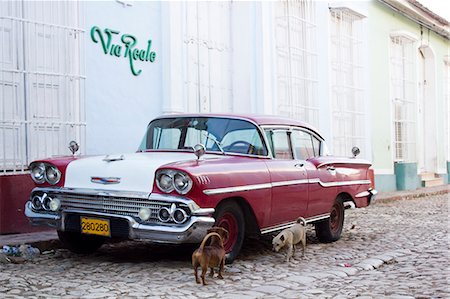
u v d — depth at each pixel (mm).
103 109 9125
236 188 5820
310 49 14031
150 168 5562
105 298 4715
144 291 4945
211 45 11742
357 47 16141
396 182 17703
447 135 21984
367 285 5371
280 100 12945
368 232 8938
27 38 7852
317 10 14352
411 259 6750
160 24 10164
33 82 7922
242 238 6074
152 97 9977
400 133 18484
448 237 8461
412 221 10406
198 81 11289
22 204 7469
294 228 6508
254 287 5195
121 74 9430
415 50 19344
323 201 7348
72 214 5867
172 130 6883
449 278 5656
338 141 15062
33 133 7789
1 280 5246
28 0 7961
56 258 6371
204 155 6305
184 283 5258
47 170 6031
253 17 12359
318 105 14164
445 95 21922
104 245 7230
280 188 6465
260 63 12289
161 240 5418
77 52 8500
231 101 12375
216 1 11922
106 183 5688
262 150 6582
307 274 5801
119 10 9391
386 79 17484
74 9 8531
